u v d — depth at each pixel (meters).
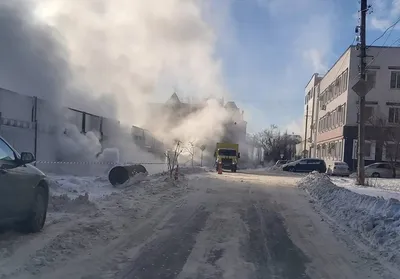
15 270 5.66
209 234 8.59
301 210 12.12
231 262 6.70
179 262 6.60
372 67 44.31
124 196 12.45
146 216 10.11
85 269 6.00
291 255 7.23
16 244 6.75
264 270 6.34
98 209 10.12
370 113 44.53
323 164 44.19
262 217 10.77
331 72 56.31
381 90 44.41
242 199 14.05
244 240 8.20
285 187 19.14
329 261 6.89
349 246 7.89
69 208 9.90
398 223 8.66
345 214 10.81
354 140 43.88
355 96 45.00
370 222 9.20
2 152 6.89
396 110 44.22
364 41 22.42
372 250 7.61
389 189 19.52
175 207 11.65
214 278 5.89
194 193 15.02
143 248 7.30
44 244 6.87
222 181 21.23
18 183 6.88
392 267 6.58
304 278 6.02
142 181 16.56
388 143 39.81
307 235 8.80
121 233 8.23
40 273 5.68
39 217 7.72
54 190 12.70
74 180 14.88
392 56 44.25
